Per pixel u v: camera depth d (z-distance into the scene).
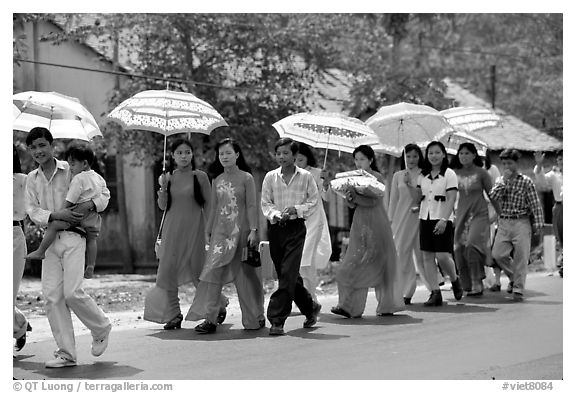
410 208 19.03
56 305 12.70
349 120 17.38
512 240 20.20
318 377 12.05
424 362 13.01
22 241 12.93
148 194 32.53
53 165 12.84
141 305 20.47
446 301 19.73
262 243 15.69
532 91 52.19
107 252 32.78
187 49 30.44
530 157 40.34
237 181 15.65
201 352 13.81
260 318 15.95
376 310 17.61
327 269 28.14
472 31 54.56
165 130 16.42
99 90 32.00
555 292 21.47
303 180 15.58
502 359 13.24
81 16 30.95
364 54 36.75
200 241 16.28
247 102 30.52
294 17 31.78
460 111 22.38
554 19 52.69
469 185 20.47
